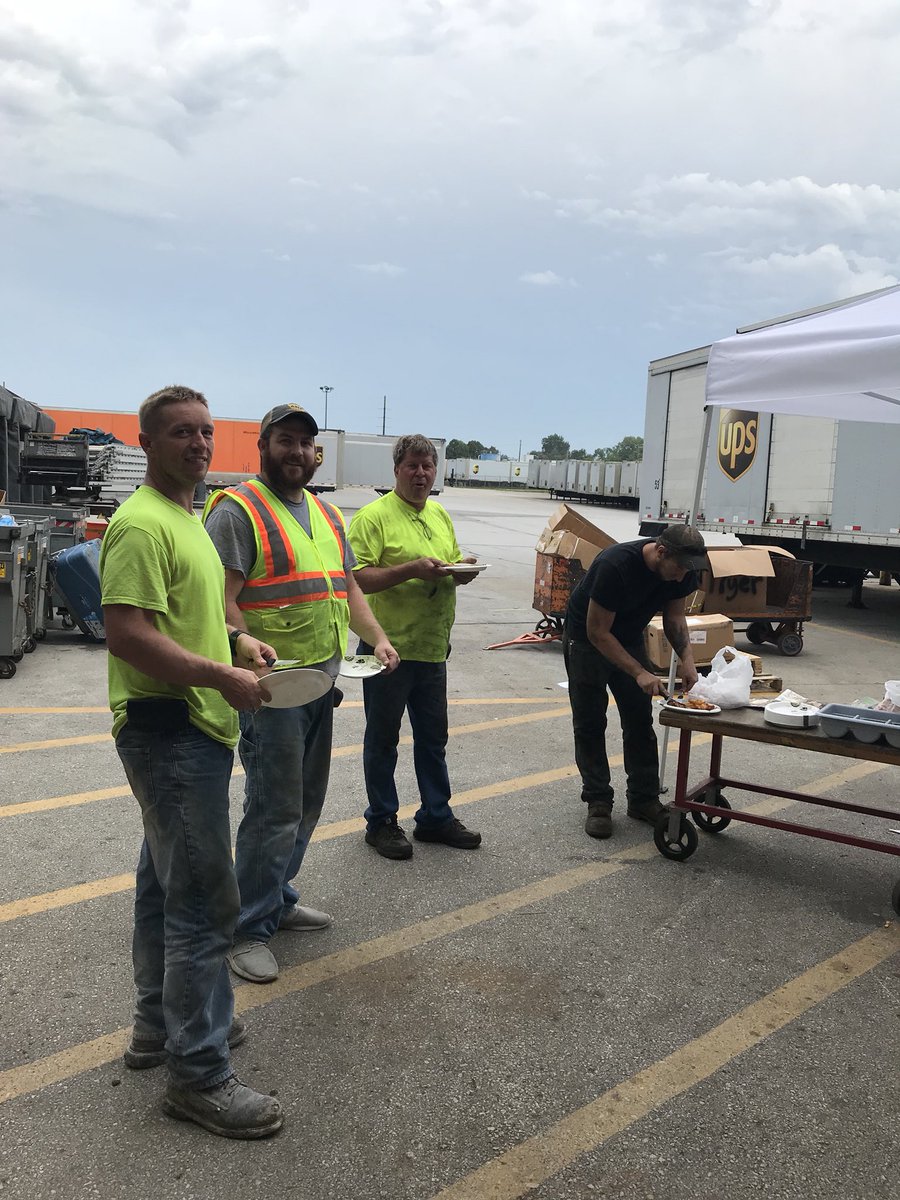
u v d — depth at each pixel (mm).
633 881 3721
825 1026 2744
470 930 3258
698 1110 2348
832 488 11273
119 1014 2668
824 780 5109
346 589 3082
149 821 2182
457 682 7410
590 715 4250
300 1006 2752
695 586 4176
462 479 82375
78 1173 2051
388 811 3867
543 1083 2432
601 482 48188
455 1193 2039
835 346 4301
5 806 4293
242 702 2092
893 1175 2141
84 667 7520
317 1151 2150
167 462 2170
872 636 10336
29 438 15625
